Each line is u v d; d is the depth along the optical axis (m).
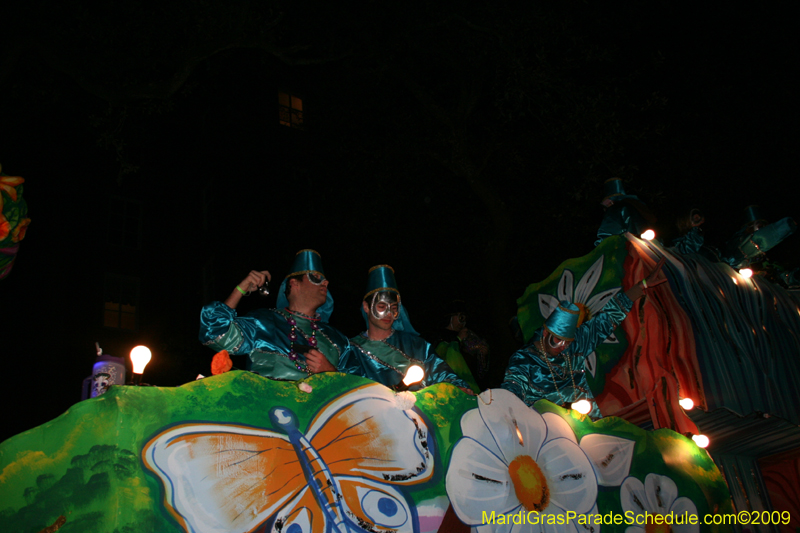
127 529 2.12
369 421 2.83
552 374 4.24
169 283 19.41
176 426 2.35
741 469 6.35
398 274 11.98
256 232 16.12
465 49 10.63
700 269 5.44
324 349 3.69
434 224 12.14
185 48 7.94
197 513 2.27
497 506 3.05
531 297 5.00
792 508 6.37
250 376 2.61
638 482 3.72
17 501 2.04
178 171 20.14
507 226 10.33
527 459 3.29
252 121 17.22
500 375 9.65
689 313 4.91
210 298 17.77
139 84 7.75
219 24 7.88
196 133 18.27
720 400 4.77
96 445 2.19
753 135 11.00
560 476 3.40
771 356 5.57
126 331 18.47
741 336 5.34
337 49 10.47
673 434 4.05
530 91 9.81
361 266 12.24
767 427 5.51
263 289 3.55
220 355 2.84
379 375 3.94
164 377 15.32
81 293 18.11
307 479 2.56
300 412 2.66
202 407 2.44
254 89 17.42
